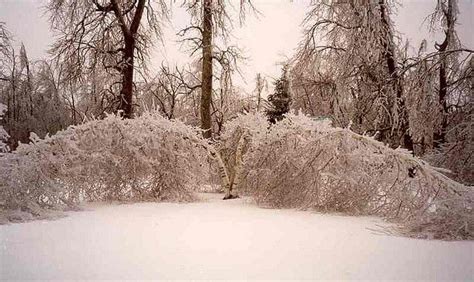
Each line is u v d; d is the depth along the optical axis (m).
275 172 12.55
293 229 9.24
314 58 23.03
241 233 8.78
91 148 12.98
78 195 12.23
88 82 22.58
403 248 7.66
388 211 10.54
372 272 6.24
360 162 11.30
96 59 20.19
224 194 15.29
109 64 20.77
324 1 22.19
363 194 11.36
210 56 19.78
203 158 14.60
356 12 20.06
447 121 17.88
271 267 6.42
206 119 19.36
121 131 13.28
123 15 19.84
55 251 7.27
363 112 19.81
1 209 10.52
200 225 9.65
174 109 31.78
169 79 30.64
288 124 12.86
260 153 13.00
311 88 27.72
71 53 20.20
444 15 19.84
